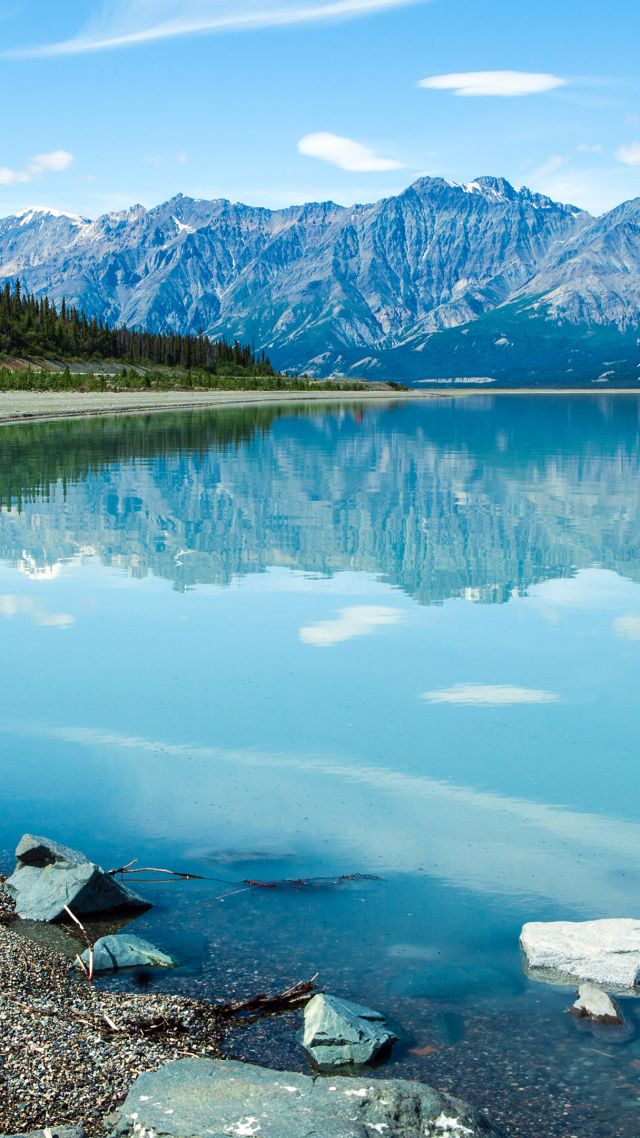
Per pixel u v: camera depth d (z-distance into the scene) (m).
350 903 7.54
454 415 111.88
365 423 87.62
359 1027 5.84
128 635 15.62
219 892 7.75
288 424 81.69
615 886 7.78
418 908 7.46
